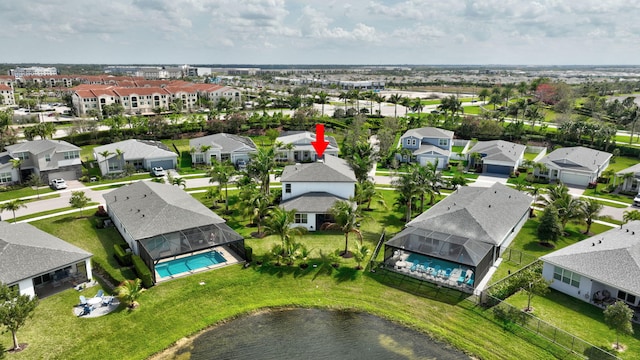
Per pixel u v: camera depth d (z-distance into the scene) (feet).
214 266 144.46
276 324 115.24
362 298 127.44
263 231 175.52
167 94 587.27
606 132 330.95
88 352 101.60
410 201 182.19
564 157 266.57
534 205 213.66
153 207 158.81
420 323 115.24
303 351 104.32
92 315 115.44
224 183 201.26
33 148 247.91
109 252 153.69
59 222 181.78
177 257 150.30
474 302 123.34
